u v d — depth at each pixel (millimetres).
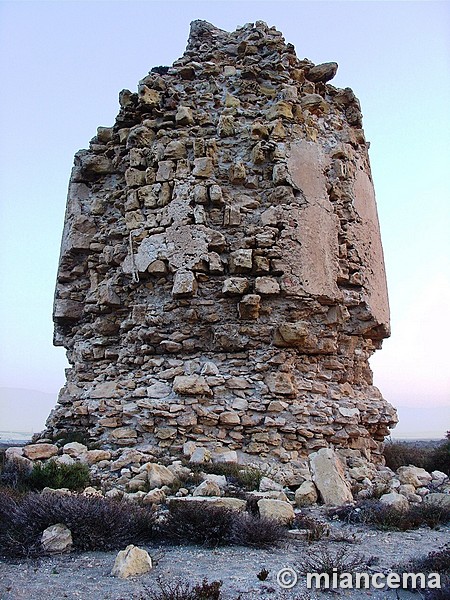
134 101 15016
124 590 5875
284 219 12992
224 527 7645
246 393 12188
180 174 13328
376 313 13852
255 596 5824
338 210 13852
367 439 13102
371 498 10117
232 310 12789
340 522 8977
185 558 6992
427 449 17266
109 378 13453
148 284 13312
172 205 13180
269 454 11672
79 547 7230
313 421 12172
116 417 12461
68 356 15367
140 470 10344
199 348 12797
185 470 10453
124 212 14383
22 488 9250
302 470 11227
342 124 15039
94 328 14273
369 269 14047
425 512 9211
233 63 15055
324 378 12953
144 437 12016
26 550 7004
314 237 13141
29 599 5656
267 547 7453
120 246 13922
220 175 13406
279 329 12500
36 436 13883
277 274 12797
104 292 13867
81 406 13078
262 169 13484
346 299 13414
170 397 12125
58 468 9953
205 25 15633
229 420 11773
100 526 7371
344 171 14078
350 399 13031
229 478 10352
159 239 13109
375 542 7910
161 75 14984
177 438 11758
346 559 6953
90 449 11969
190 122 13961
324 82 15445
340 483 9961
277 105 13820
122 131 15031
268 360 12406
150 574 6398
